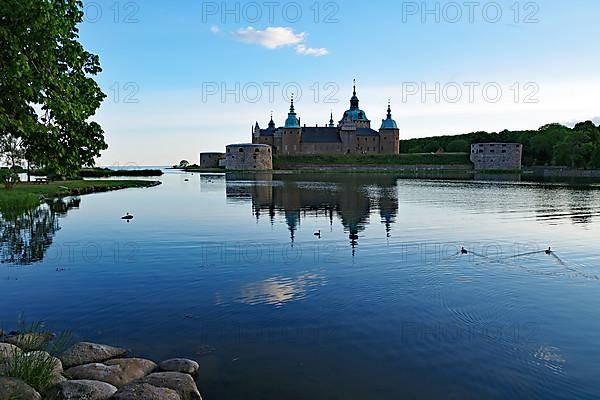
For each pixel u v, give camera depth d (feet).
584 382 26.55
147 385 24.29
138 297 42.63
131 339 32.86
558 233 78.38
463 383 26.45
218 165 609.83
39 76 35.78
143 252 62.95
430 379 26.91
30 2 33.99
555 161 428.56
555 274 50.06
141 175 387.96
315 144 579.48
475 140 581.12
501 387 26.04
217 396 25.20
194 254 61.31
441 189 199.52
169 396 23.34
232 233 78.43
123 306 40.14
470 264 54.75
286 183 254.27
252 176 367.45
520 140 538.88
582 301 40.73
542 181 277.03
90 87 47.03
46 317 37.52
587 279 47.93
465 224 89.20
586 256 59.31
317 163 517.14
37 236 76.69
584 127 526.16
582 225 88.33
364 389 25.81
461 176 361.10
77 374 26.12
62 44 41.34
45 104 37.27
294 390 25.75
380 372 27.73
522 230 81.82
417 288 44.75
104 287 45.93
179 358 29.27
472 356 29.81
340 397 25.05
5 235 78.07
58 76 39.47
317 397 25.07
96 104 48.06
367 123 617.62
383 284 46.14
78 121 44.16
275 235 76.07
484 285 45.65
